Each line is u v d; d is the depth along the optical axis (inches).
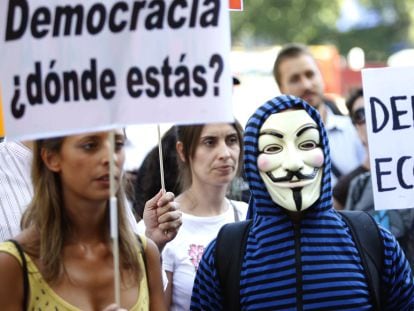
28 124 152.4
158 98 153.7
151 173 226.2
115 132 154.0
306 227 172.1
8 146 186.5
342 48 968.9
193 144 201.5
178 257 195.5
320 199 173.6
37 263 151.9
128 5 153.3
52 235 152.7
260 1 932.0
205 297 175.3
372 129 194.5
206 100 153.9
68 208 155.4
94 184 152.1
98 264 155.8
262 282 169.9
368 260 171.5
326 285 168.6
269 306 169.0
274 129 174.9
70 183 152.7
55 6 152.5
